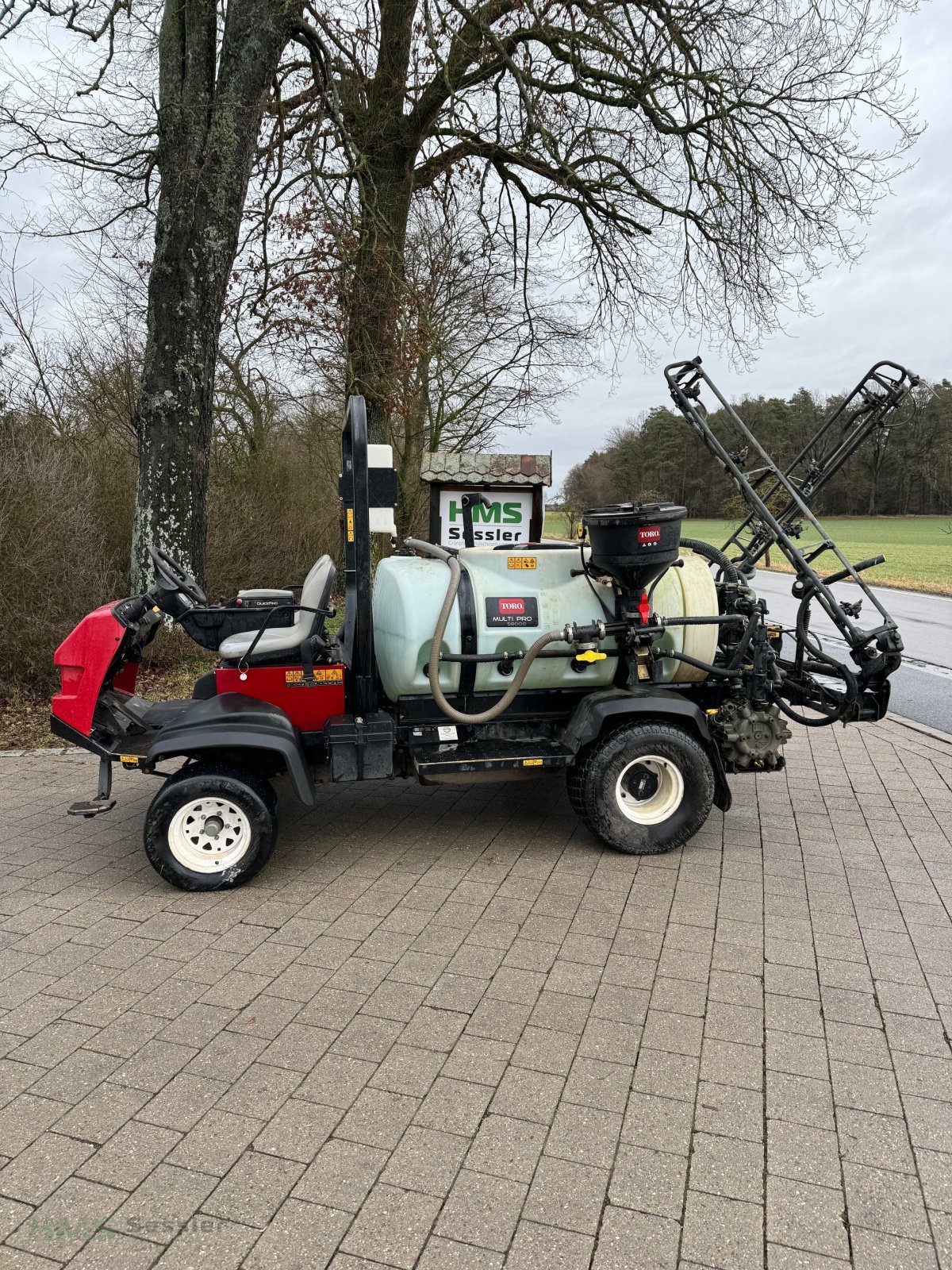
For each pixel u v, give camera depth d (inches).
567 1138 97.6
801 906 155.2
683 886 163.8
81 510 338.0
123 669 200.8
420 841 187.3
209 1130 98.9
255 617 192.2
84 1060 111.6
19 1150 95.9
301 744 174.1
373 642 180.2
